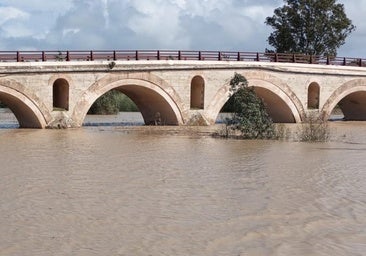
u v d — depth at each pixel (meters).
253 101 36.81
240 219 14.08
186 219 14.04
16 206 15.16
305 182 19.19
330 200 16.33
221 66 48.56
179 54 46.72
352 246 12.00
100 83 42.41
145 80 44.56
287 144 32.34
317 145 31.95
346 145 32.16
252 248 11.82
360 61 60.47
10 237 12.36
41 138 33.94
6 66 38.09
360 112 63.94
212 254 11.41
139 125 48.44
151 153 26.97
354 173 21.25
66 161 23.70
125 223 13.62
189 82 47.00
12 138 33.72
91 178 19.50
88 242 12.10
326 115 56.69
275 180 19.52
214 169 21.94
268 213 14.71
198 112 47.69
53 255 11.22
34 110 39.91
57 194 16.75
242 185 18.52
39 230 12.93
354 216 14.50
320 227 13.44
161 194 16.91
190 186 18.22
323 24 82.31
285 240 12.39
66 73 40.97
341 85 57.88
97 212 14.64
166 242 12.16
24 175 19.97
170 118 47.53
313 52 82.69
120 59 43.66
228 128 37.81
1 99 41.75
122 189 17.59
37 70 39.50
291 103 54.00
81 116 41.94
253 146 30.97
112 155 25.95
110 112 75.69
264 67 51.47
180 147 29.95
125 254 11.34
